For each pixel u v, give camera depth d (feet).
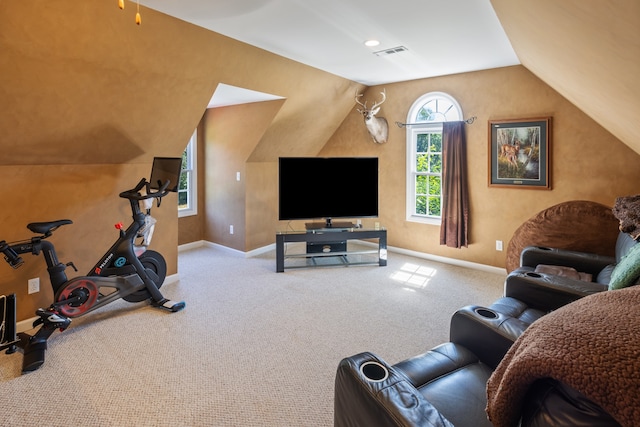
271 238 18.61
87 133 10.23
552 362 2.50
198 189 19.08
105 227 11.57
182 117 12.14
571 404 2.41
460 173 15.01
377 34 10.53
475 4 8.54
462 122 14.90
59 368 7.95
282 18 9.33
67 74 8.63
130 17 8.52
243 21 9.51
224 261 16.56
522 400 2.84
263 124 15.99
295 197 15.24
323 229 15.47
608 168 11.94
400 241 17.65
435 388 4.84
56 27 7.68
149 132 11.68
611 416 2.20
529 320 7.13
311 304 11.53
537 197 13.48
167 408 6.70
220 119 17.88
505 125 13.94
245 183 17.12
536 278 8.07
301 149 18.98
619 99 6.49
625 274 6.18
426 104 16.46
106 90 9.61
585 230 11.68
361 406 4.11
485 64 13.69
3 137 8.79
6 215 9.46
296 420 6.43
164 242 13.33
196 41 10.20
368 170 15.78
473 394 4.75
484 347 5.96
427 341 9.21
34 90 8.42
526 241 12.82
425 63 13.56
